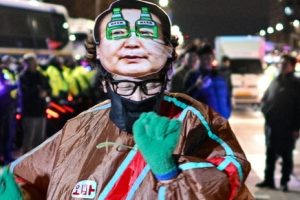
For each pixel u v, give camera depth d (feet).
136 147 6.92
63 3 118.11
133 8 7.05
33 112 36.68
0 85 33.04
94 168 7.04
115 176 6.89
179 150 6.84
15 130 35.47
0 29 65.21
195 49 26.63
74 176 7.11
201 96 26.32
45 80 37.45
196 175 6.36
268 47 142.72
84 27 81.41
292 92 27.84
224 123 7.23
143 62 6.99
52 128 39.04
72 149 7.32
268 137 28.48
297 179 30.96
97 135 7.26
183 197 6.29
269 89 28.30
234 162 6.66
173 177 6.35
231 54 81.10
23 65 37.96
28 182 7.59
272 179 28.76
